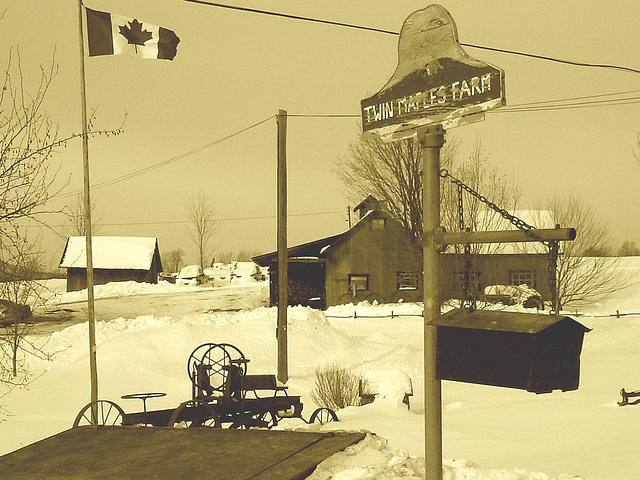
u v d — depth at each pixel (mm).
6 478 4973
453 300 28234
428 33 3895
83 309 47312
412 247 42219
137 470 5027
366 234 46781
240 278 86375
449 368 3668
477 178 32250
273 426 12438
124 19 15672
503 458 10109
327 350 25656
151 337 23859
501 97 3479
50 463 5340
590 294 44906
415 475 4852
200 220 87812
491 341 3475
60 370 21250
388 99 4129
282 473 4770
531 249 41656
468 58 3664
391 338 30344
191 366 22141
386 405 15438
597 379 19125
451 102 3744
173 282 88250
